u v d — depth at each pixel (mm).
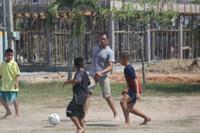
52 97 58688
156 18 71062
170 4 104000
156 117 41750
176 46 117062
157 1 71500
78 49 102188
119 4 96125
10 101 42688
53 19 83875
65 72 100688
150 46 109688
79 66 32344
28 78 86438
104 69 39281
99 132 34281
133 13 71562
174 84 75625
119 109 47000
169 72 101062
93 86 39188
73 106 31922
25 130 35781
